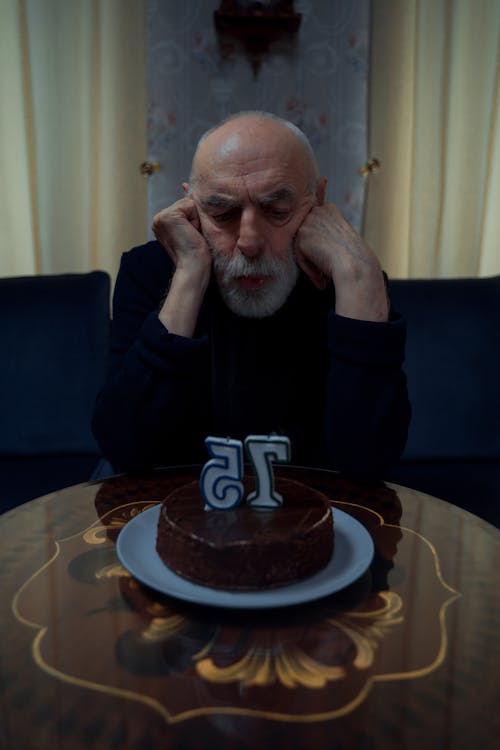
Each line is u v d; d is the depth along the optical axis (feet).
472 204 8.19
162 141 8.04
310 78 8.04
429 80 7.83
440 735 1.71
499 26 7.77
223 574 2.35
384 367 3.82
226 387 4.93
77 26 7.56
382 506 3.37
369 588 2.51
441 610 2.35
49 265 8.04
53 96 7.68
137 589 2.48
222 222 4.11
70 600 2.40
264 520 2.54
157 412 3.90
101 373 6.36
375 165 8.14
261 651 2.09
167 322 4.08
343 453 3.87
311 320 4.89
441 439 6.24
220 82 7.98
